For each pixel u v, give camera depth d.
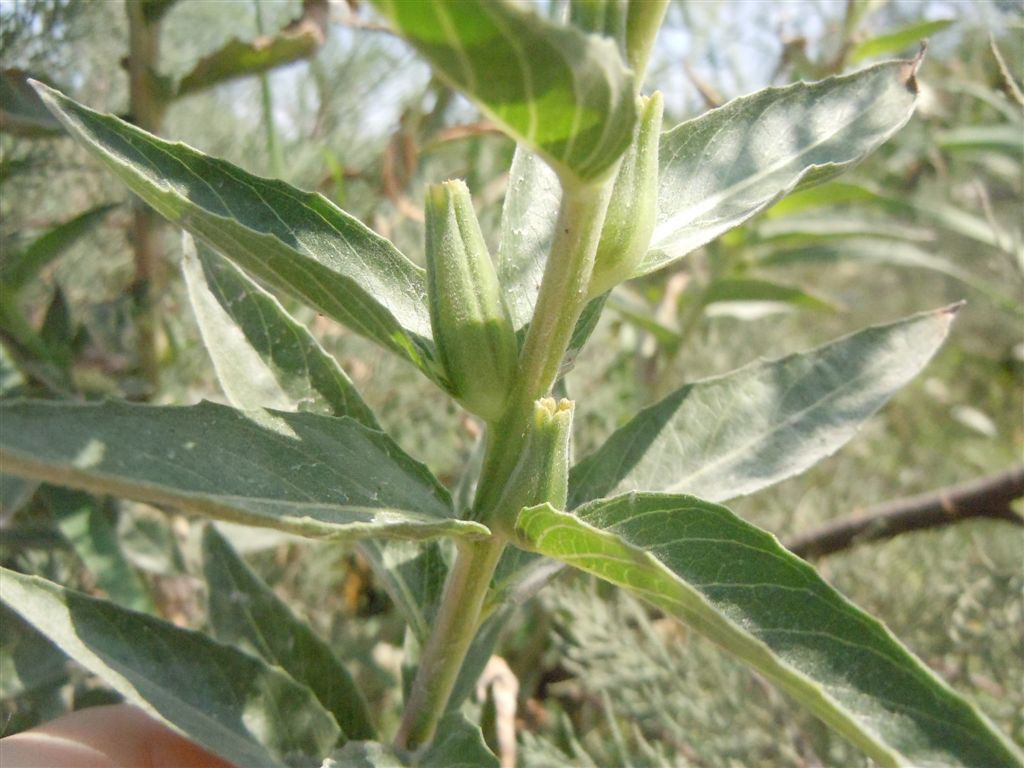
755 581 0.10
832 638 0.09
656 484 0.14
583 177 0.09
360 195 0.26
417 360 0.11
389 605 0.24
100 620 0.12
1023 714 0.18
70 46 0.19
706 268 0.30
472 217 0.10
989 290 0.30
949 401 0.35
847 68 0.25
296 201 0.12
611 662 0.18
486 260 0.10
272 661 0.15
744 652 0.08
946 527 0.22
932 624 0.20
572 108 0.08
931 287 0.39
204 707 0.13
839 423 0.14
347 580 0.24
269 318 0.14
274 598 0.15
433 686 0.13
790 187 0.11
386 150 0.23
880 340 0.15
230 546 0.16
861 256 0.29
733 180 0.12
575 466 0.15
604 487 0.14
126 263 0.23
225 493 0.09
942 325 0.15
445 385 0.11
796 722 0.18
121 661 0.12
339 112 0.26
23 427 0.08
